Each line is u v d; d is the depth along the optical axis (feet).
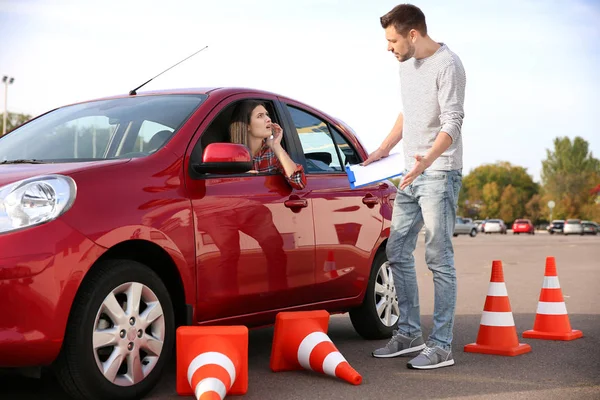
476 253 70.59
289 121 15.85
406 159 15.58
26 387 13.12
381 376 13.92
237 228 13.52
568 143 417.49
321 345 13.65
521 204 401.08
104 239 11.25
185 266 12.53
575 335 18.40
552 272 18.72
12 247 10.53
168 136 13.21
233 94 14.75
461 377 13.87
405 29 14.85
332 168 16.74
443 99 14.79
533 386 13.14
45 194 10.98
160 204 12.22
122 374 11.89
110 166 11.98
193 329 12.23
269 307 14.39
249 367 14.70
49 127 14.64
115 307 11.56
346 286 16.39
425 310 24.63
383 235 17.47
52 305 10.68
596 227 227.61
